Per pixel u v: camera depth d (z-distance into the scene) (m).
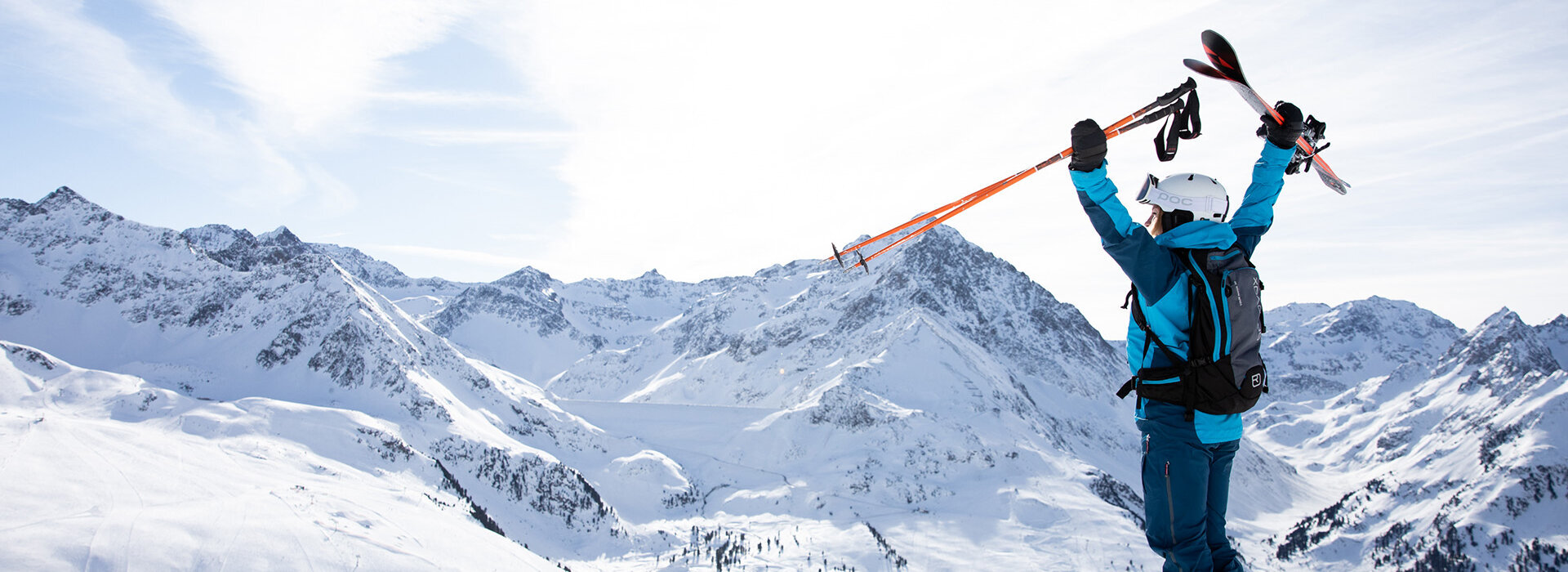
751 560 131.88
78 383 135.12
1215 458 4.64
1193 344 4.39
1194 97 4.81
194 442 116.69
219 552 56.28
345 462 126.31
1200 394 4.36
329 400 161.38
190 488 78.31
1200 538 4.46
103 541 54.78
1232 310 4.38
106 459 81.94
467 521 104.81
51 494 66.12
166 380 165.75
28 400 127.50
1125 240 4.36
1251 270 4.53
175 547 55.69
